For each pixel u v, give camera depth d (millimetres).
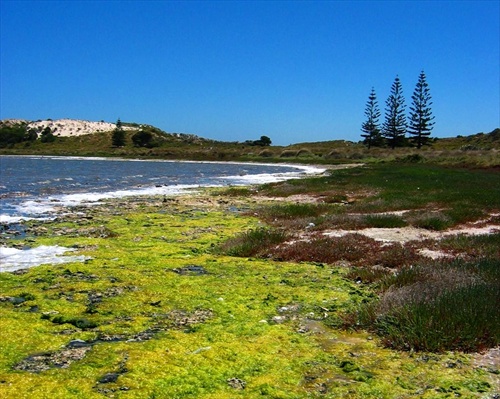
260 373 6656
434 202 27203
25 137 160250
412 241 16062
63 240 16453
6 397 5742
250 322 8664
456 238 16172
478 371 6840
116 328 8266
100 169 69188
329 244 15016
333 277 12047
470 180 41406
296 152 113438
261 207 26438
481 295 9109
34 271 12031
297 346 7629
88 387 6098
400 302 8852
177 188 39875
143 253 14484
